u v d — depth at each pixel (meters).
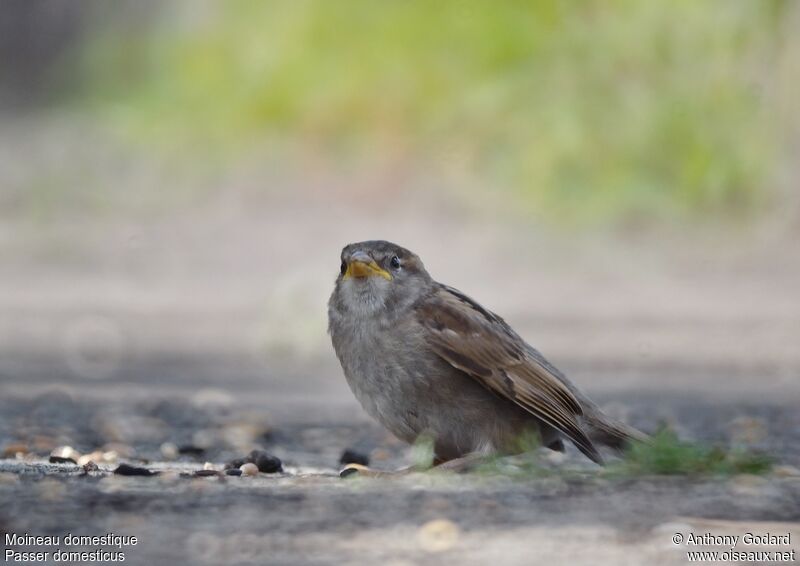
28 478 6.56
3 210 24.89
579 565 4.82
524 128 23.38
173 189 25.91
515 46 24.59
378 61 26.64
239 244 21.84
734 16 22.02
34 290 18.73
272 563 4.86
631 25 22.98
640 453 6.39
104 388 11.78
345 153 26.02
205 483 6.33
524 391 7.16
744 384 11.90
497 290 17.73
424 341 7.16
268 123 28.06
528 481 6.16
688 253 19.84
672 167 21.67
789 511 5.60
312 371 13.52
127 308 17.38
